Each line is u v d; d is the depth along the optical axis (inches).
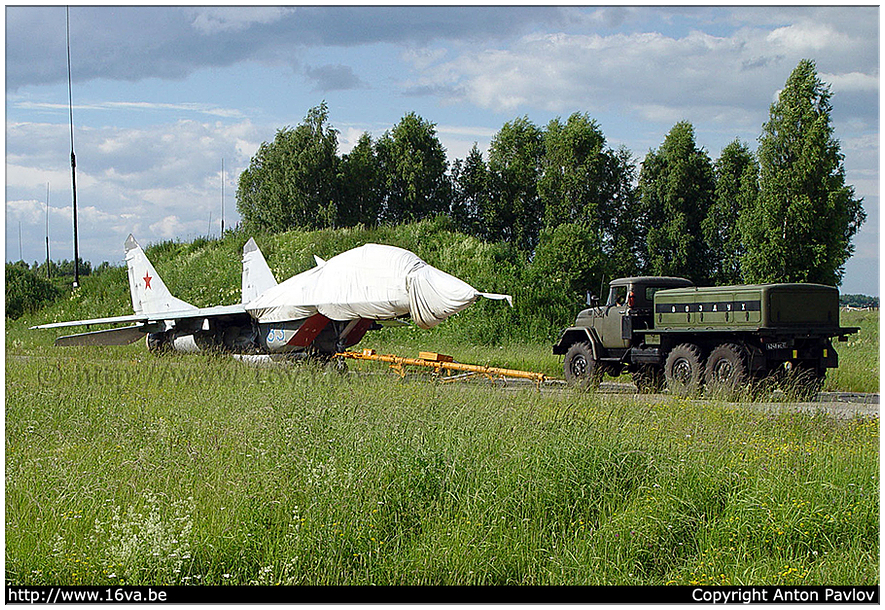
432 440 316.5
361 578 232.1
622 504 274.5
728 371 568.4
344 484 269.1
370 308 675.4
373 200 2269.9
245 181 2662.4
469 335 1094.4
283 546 242.7
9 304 1512.1
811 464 310.7
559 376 805.2
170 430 365.7
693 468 294.5
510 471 285.7
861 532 262.1
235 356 783.7
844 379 678.5
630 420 383.6
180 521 247.4
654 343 644.1
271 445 324.5
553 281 1235.9
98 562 232.2
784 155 1531.7
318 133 2257.6
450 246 1300.4
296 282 740.7
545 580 236.1
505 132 2262.6
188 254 1546.5
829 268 1491.1
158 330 895.7
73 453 332.2
